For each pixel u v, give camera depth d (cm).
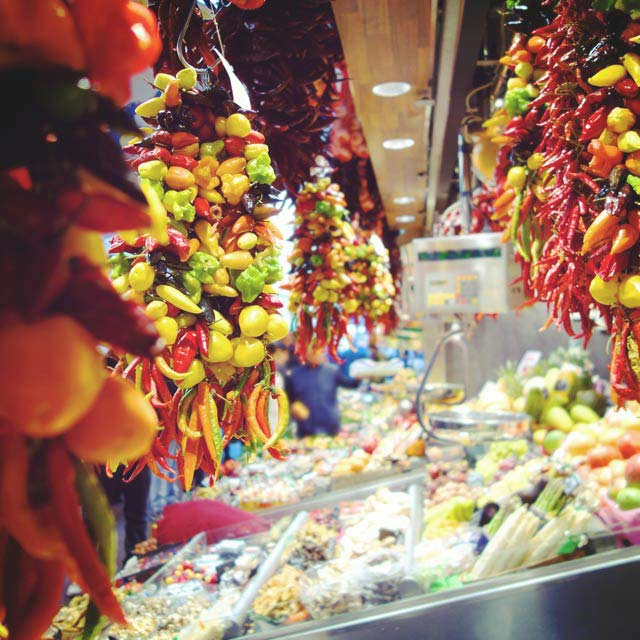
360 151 425
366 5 217
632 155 146
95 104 65
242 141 140
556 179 170
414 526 283
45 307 61
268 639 204
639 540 236
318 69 218
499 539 242
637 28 150
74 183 62
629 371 149
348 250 349
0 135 60
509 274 303
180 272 130
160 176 131
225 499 414
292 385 595
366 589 222
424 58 268
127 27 71
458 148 414
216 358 130
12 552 71
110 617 65
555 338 570
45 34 63
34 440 66
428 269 312
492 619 213
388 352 997
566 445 338
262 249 140
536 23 206
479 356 693
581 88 164
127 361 130
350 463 426
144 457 132
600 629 218
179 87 137
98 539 73
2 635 69
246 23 202
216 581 246
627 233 143
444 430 355
